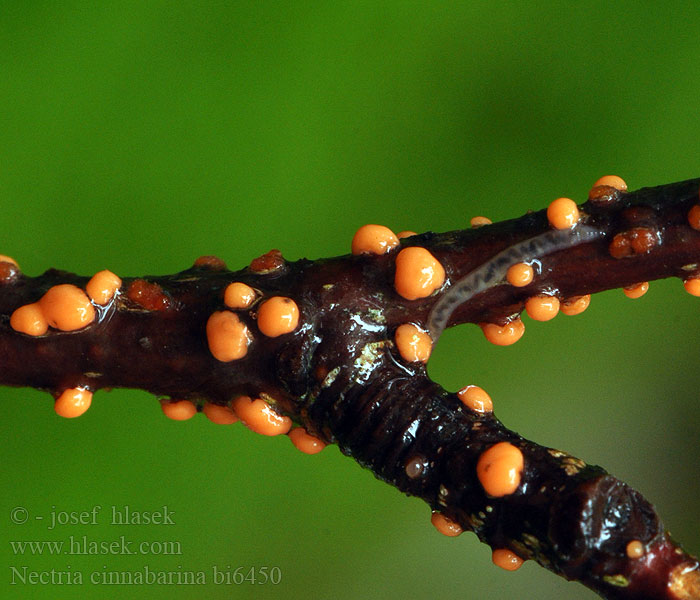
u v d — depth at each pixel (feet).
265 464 0.43
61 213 0.42
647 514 0.22
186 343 0.24
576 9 0.45
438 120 0.45
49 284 0.24
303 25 0.44
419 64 0.45
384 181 0.45
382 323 0.24
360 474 0.44
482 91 0.45
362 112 0.45
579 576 0.22
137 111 0.43
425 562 0.45
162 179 0.43
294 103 0.44
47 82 0.42
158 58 0.43
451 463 0.23
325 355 0.24
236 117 0.43
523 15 0.45
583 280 0.24
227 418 0.24
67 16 0.42
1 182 0.41
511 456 0.23
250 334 0.24
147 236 0.43
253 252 0.44
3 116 0.41
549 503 0.22
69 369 0.24
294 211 0.44
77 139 0.42
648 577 0.22
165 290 0.24
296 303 0.24
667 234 0.23
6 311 0.24
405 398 0.23
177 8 0.43
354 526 0.44
